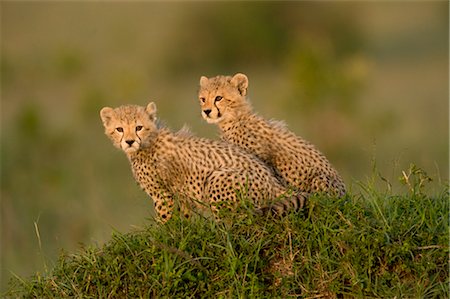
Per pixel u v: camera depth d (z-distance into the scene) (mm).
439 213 8336
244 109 10594
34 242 13500
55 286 8438
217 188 9172
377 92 24750
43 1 31156
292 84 19031
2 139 18641
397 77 27828
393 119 19062
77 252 8992
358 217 8297
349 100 18812
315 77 18812
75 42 24516
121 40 29000
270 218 8453
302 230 8234
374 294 7824
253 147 10242
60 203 15383
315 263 8125
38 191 16469
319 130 18594
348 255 7961
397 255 7914
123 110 10078
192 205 9719
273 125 10336
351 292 7895
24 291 8617
